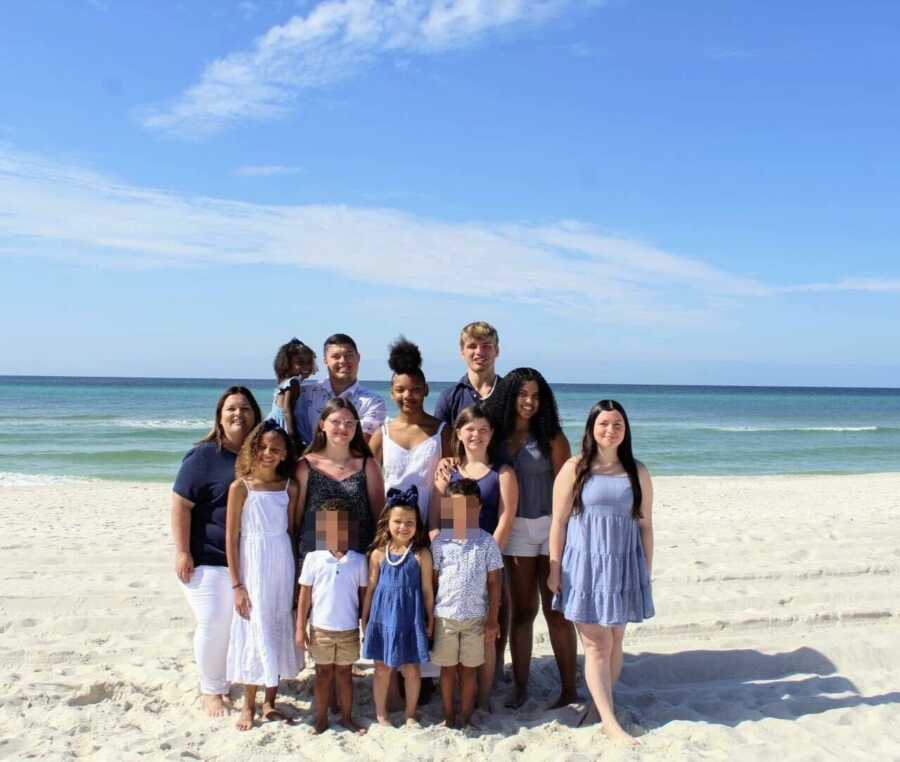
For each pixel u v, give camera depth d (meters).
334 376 5.43
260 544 4.56
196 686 5.02
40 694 4.86
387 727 4.46
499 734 4.42
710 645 5.91
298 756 4.11
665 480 19.70
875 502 15.13
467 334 5.11
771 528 10.61
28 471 20.28
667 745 4.27
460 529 4.49
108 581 7.49
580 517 4.44
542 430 4.80
